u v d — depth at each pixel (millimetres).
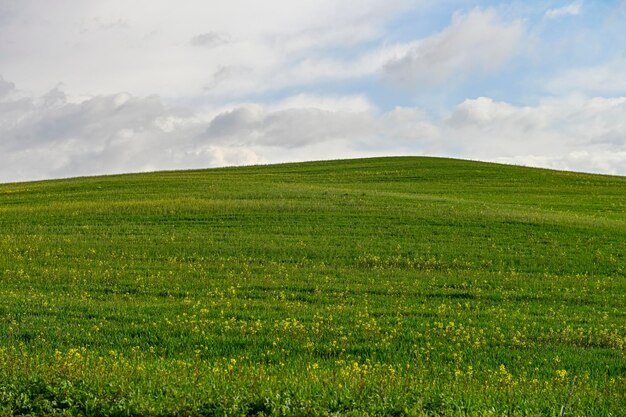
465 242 34469
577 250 32969
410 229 37469
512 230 37438
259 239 34438
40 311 19797
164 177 71500
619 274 28781
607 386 12188
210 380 10867
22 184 69625
